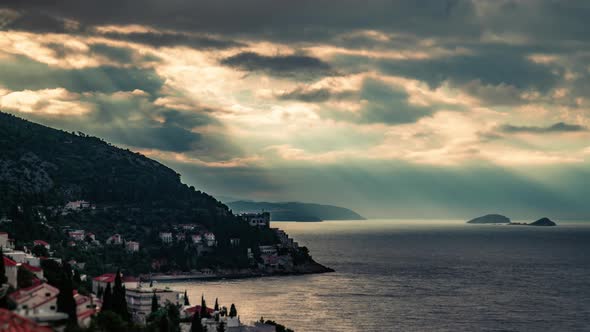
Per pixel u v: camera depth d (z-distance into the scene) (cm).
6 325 16450
